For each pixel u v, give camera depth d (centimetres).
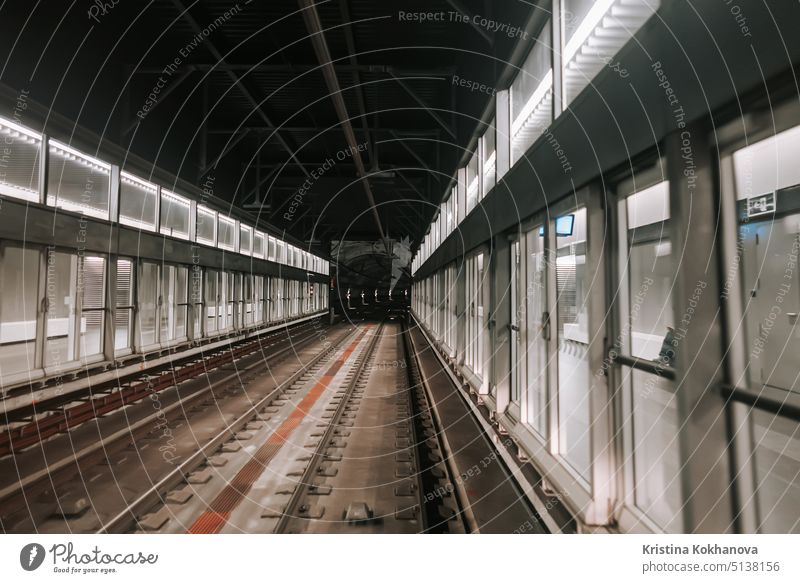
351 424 689
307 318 3172
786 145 175
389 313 4812
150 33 858
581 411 377
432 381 992
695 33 175
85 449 546
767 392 166
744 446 183
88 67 834
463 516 362
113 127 914
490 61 584
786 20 135
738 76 154
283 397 877
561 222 383
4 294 1026
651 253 261
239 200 1711
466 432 602
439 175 1311
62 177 850
